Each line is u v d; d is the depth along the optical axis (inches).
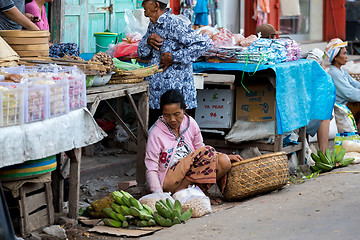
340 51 313.3
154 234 170.2
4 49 188.4
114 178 249.0
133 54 269.3
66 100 166.9
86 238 170.7
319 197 209.5
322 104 277.4
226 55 258.5
